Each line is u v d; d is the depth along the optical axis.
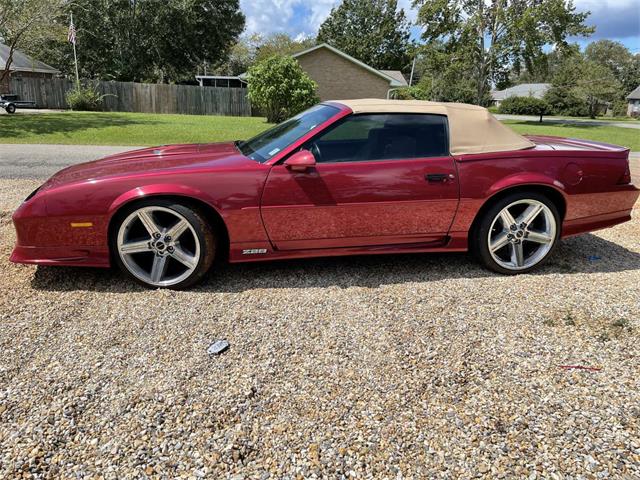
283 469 1.77
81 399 2.13
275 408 2.10
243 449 1.86
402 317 2.95
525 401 2.17
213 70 63.41
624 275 3.68
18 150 11.03
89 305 3.04
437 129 3.48
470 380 2.32
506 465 1.80
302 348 2.58
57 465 1.77
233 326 2.81
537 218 3.72
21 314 2.89
